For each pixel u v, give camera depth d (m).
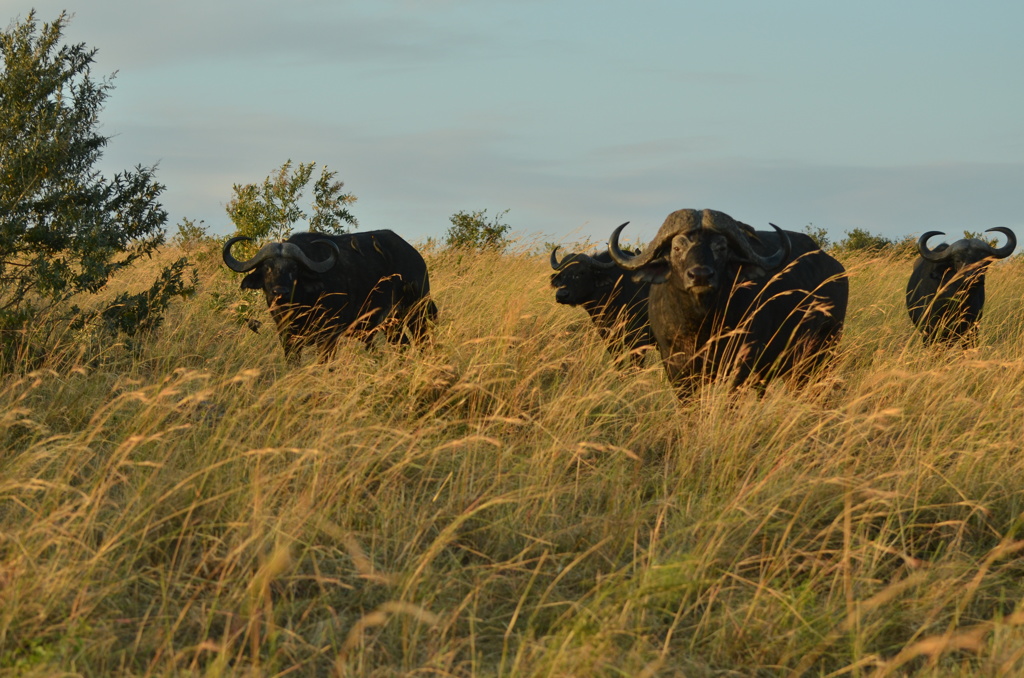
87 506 9.66
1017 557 10.05
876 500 9.95
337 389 12.89
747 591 9.15
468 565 9.60
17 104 16.41
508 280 21.89
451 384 14.21
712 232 13.05
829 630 8.37
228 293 20.86
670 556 9.60
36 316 16.50
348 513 10.09
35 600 8.08
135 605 8.53
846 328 19.92
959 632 8.45
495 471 11.36
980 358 15.76
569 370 15.69
